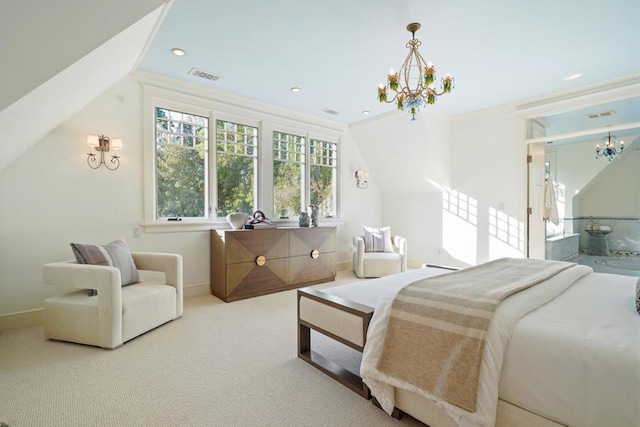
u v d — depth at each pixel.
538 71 3.34
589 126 5.04
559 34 2.62
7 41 1.49
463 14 2.35
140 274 3.35
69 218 2.98
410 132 4.84
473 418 1.20
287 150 4.76
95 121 3.11
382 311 1.64
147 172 3.42
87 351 2.28
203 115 3.87
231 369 2.04
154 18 2.11
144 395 1.74
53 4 1.53
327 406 1.66
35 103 1.84
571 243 5.83
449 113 4.83
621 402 0.98
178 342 2.45
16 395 1.73
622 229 6.46
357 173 5.68
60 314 2.40
